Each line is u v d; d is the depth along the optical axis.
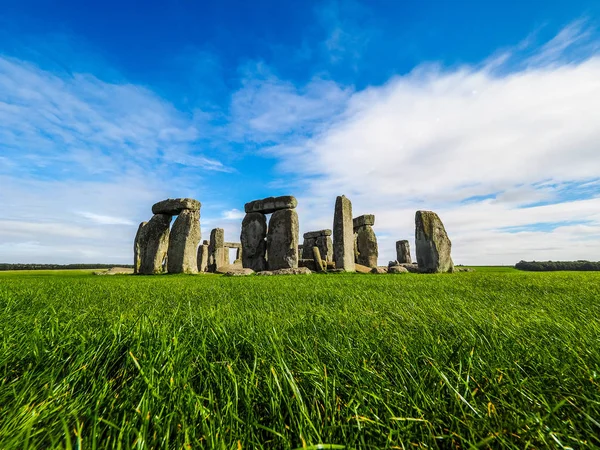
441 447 0.89
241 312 2.70
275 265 17.91
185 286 6.04
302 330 2.00
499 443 0.86
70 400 1.03
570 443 0.85
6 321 2.16
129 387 1.11
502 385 1.12
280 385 1.11
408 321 2.22
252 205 19.56
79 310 2.82
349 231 17.67
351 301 3.49
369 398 1.07
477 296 3.99
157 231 17.05
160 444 0.84
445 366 1.28
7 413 0.95
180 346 1.45
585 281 6.36
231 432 0.87
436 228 14.76
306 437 0.84
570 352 1.45
